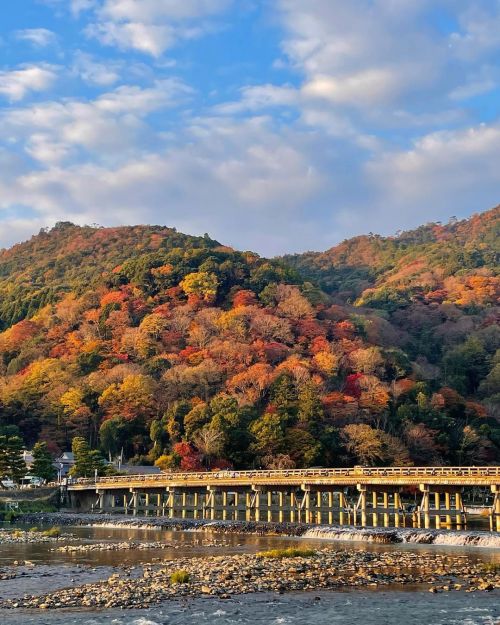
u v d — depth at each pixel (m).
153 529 83.81
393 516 99.88
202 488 101.19
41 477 121.38
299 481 87.62
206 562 48.81
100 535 74.94
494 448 144.50
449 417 148.88
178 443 134.25
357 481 82.12
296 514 105.56
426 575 42.81
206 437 129.12
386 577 42.12
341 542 65.06
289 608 34.47
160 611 33.94
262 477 92.25
